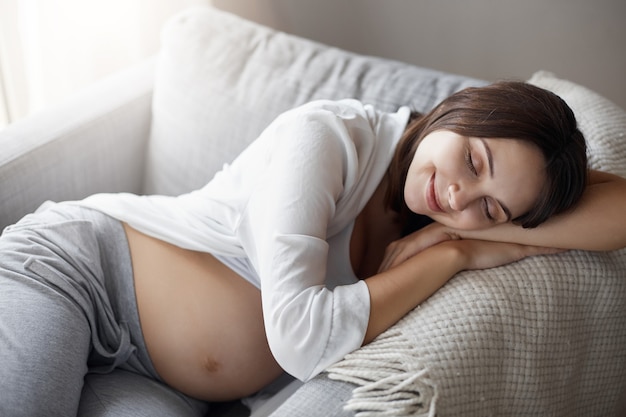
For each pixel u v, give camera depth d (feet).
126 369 3.54
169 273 3.50
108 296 3.54
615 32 5.36
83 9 5.23
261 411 3.29
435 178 3.14
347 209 3.35
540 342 3.01
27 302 3.07
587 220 3.15
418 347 2.74
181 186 4.37
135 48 5.61
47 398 2.88
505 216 3.09
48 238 3.39
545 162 3.01
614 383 3.38
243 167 3.52
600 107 3.82
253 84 4.25
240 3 6.30
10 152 3.92
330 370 2.80
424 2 5.84
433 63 6.08
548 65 5.71
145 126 4.64
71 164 4.17
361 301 2.92
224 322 3.40
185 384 3.49
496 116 3.05
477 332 2.84
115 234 3.59
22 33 5.01
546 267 3.15
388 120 3.57
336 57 4.33
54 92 5.31
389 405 2.55
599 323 3.26
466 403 2.72
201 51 4.42
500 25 5.69
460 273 3.16
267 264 2.99
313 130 3.17
